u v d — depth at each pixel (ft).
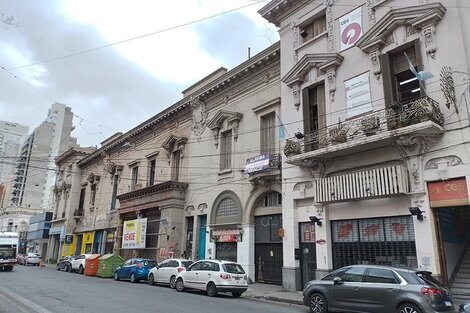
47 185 246.47
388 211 50.62
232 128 81.87
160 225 94.12
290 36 70.08
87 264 98.37
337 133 55.11
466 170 43.42
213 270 56.13
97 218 137.69
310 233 60.80
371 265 37.63
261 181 70.95
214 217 82.84
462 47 45.68
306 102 63.46
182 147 97.40
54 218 176.55
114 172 132.46
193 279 58.39
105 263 91.40
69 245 154.71
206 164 88.12
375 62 54.44
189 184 92.53
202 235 86.58
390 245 50.39
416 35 50.37
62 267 115.96
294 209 62.75
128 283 73.87
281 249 68.44
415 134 46.65
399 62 53.01
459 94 45.11
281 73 70.18
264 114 75.00
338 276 39.37
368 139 49.98
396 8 51.80
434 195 46.14
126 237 107.45
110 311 37.58
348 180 53.52
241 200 76.43
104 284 69.21
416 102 46.50
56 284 66.39
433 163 46.42
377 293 35.09
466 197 43.42
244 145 78.33
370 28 55.21
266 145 74.13
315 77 63.21
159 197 97.30
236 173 78.89
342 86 58.70
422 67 48.67
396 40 52.39
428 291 32.35
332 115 59.11
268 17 73.97
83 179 160.25
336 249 56.44
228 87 85.51
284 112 67.72
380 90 53.21
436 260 44.39
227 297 54.80
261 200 74.13
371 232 52.80
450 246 48.03
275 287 65.00
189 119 97.86
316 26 66.95
